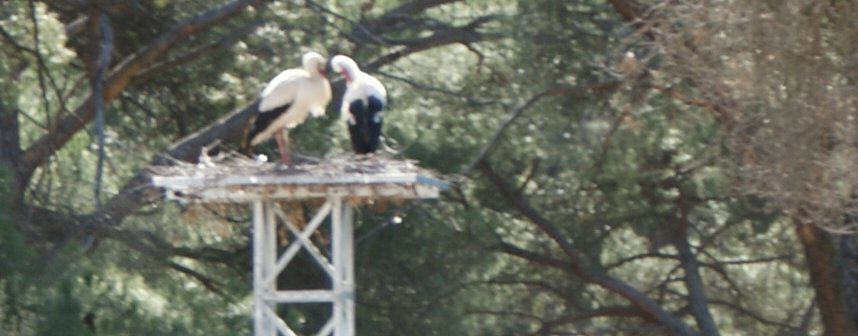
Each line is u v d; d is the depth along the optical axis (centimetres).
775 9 1289
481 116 1820
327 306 1759
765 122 1324
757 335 2238
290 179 1136
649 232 2025
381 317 1878
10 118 1639
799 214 1419
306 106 1305
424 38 1777
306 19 1705
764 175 1336
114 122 1859
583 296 2147
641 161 1845
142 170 1619
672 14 1390
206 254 1791
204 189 1142
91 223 1570
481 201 1927
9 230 1328
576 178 1875
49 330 1289
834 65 1307
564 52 1753
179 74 1811
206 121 1847
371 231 1802
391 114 1800
